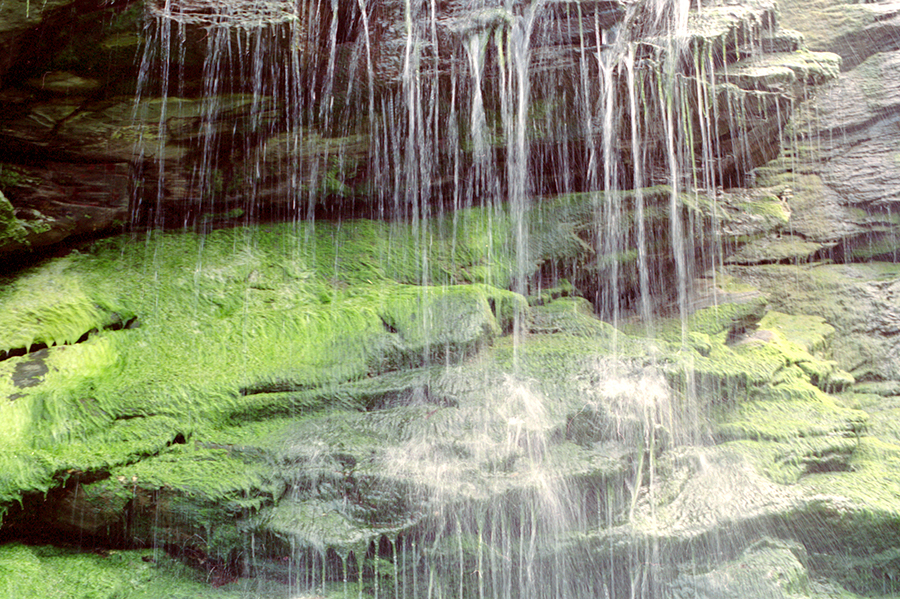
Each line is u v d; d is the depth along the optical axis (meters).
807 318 6.26
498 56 4.71
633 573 3.63
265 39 4.05
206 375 4.10
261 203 5.13
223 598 3.36
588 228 5.38
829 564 3.88
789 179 6.86
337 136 4.84
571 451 3.86
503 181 5.37
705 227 5.56
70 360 4.03
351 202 5.32
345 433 3.88
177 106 4.32
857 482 4.10
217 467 3.62
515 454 3.72
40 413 3.65
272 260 4.97
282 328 4.49
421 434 3.83
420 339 4.42
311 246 5.13
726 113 5.25
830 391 5.42
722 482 3.97
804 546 3.89
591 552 3.60
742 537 3.79
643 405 4.11
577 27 4.76
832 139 6.88
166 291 4.60
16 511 3.32
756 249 6.69
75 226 4.55
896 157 6.60
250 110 4.50
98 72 3.99
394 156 5.02
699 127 5.25
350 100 4.70
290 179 5.01
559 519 3.61
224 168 4.87
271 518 3.46
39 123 4.16
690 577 3.66
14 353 3.96
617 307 5.55
